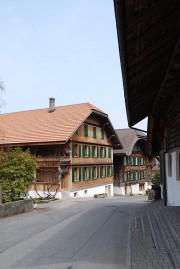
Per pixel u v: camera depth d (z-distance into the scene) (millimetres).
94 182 42406
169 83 7285
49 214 20625
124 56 5605
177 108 11094
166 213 12562
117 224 15234
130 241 9750
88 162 40469
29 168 23312
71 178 36000
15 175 22609
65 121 37375
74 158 36688
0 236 12766
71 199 33938
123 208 23141
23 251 10039
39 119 39938
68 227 14844
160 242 8945
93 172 42250
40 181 35719
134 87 8258
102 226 14789
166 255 7789
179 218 11305
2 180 22734
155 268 6844
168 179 17312
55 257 9117
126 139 53188
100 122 44531
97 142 43344
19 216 19672
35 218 18625
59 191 34719
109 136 47375
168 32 5539
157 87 9188
